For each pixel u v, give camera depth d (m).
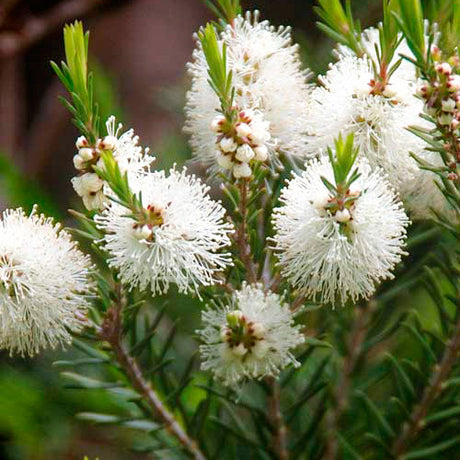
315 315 0.54
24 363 0.60
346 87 0.47
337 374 0.53
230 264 0.46
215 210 0.46
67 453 0.60
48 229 0.47
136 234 0.45
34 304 0.47
